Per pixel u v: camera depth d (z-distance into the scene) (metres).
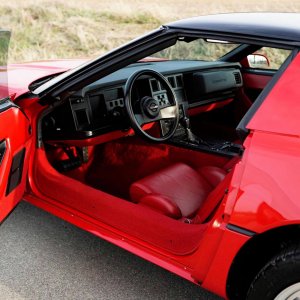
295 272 1.49
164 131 2.82
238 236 1.58
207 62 3.76
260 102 1.61
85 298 2.19
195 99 3.43
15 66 3.33
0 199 2.09
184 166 2.59
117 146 3.19
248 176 1.55
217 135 3.65
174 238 1.91
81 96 2.56
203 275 1.78
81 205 2.29
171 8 13.71
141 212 2.04
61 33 11.31
